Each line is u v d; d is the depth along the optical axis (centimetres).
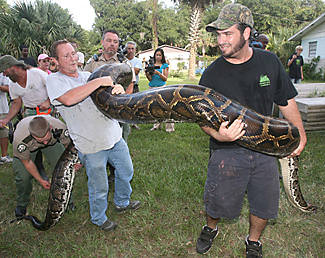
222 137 266
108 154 357
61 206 346
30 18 1864
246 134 254
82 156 343
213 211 296
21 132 349
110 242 347
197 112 266
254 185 283
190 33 3152
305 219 368
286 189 347
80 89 293
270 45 2850
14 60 462
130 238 350
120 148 361
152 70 770
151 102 286
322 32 2305
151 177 488
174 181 470
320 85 1131
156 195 438
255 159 276
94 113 324
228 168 278
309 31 2444
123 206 396
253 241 304
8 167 580
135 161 571
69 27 2173
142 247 336
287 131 262
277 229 353
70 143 373
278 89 273
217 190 286
